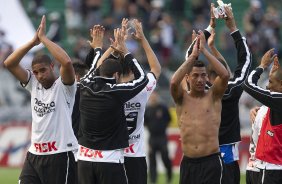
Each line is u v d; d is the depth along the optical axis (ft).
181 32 275.18
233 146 111.55
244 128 204.95
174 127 209.56
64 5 289.74
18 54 102.17
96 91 101.24
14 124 216.95
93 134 102.37
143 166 109.81
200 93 103.81
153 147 183.93
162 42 249.55
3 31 232.94
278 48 258.37
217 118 103.14
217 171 102.17
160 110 183.93
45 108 103.35
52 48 100.42
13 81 221.46
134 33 113.29
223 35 250.57
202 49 102.06
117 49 104.06
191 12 282.97
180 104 104.53
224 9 109.60
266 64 105.09
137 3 270.67
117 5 271.90
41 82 102.78
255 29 263.08
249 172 109.29
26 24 234.58
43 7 288.30
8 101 221.05
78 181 104.73
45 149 103.76
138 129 109.40
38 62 102.17
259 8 270.46
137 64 103.35
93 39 112.78
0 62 228.63
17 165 214.28
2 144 216.13
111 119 101.35
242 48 109.70
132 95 101.50
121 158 102.83
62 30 275.18
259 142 106.32
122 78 106.93
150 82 109.19
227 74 101.65
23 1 282.97
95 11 274.36
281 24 281.74
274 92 102.32
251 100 208.74
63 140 103.45
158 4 274.36
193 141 102.99
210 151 102.53
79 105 106.11
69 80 102.22
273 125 104.58
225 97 108.78
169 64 238.68
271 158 104.99
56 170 103.50
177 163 206.59
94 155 102.47
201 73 102.63
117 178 102.32
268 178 105.19
